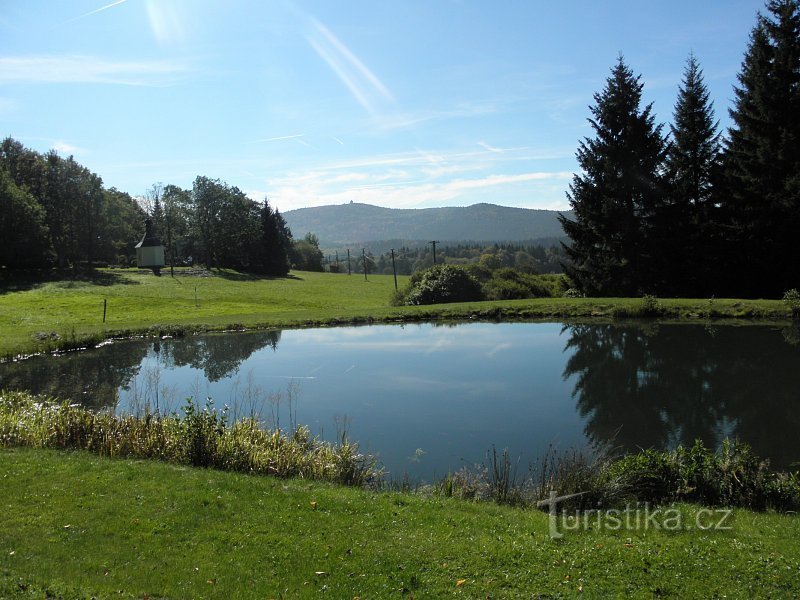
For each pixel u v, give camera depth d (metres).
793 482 7.89
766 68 34.41
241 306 45.78
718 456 8.45
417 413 14.28
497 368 19.42
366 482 9.27
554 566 5.47
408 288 41.72
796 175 32.19
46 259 60.53
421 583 5.14
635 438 12.12
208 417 9.57
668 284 37.53
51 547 5.70
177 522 6.40
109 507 6.79
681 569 5.37
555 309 31.55
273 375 19.23
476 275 43.75
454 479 9.12
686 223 37.62
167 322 32.56
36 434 10.04
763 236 34.81
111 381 19.00
